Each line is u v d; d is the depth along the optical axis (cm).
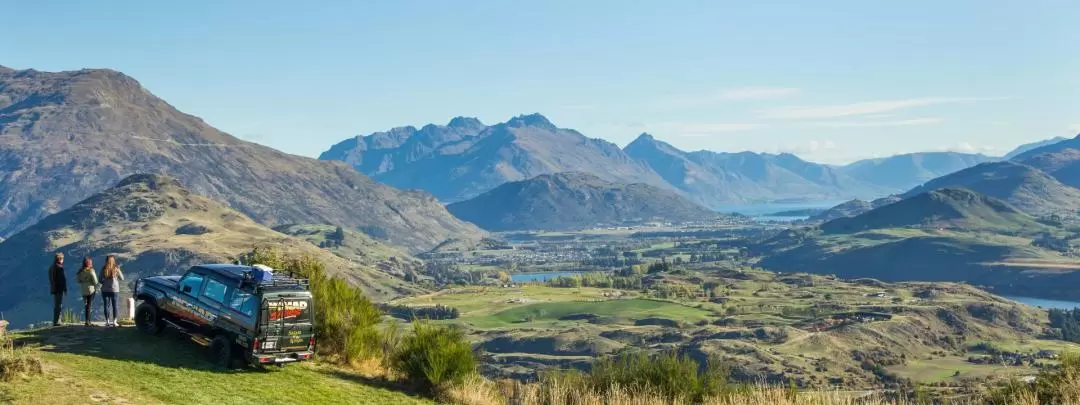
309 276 2661
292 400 1908
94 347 2086
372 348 2552
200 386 1872
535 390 2427
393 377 2409
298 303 2122
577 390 2319
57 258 2392
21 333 2186
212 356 2170
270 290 2084
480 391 2300
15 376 1614
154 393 1738
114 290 2452
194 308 2198
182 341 2292
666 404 2200
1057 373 2130
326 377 2230
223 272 2200
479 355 2614
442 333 2389
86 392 1622
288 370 2211
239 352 2130
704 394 2312
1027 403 2041
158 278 2403
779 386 2383
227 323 2102
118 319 2661
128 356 2036
